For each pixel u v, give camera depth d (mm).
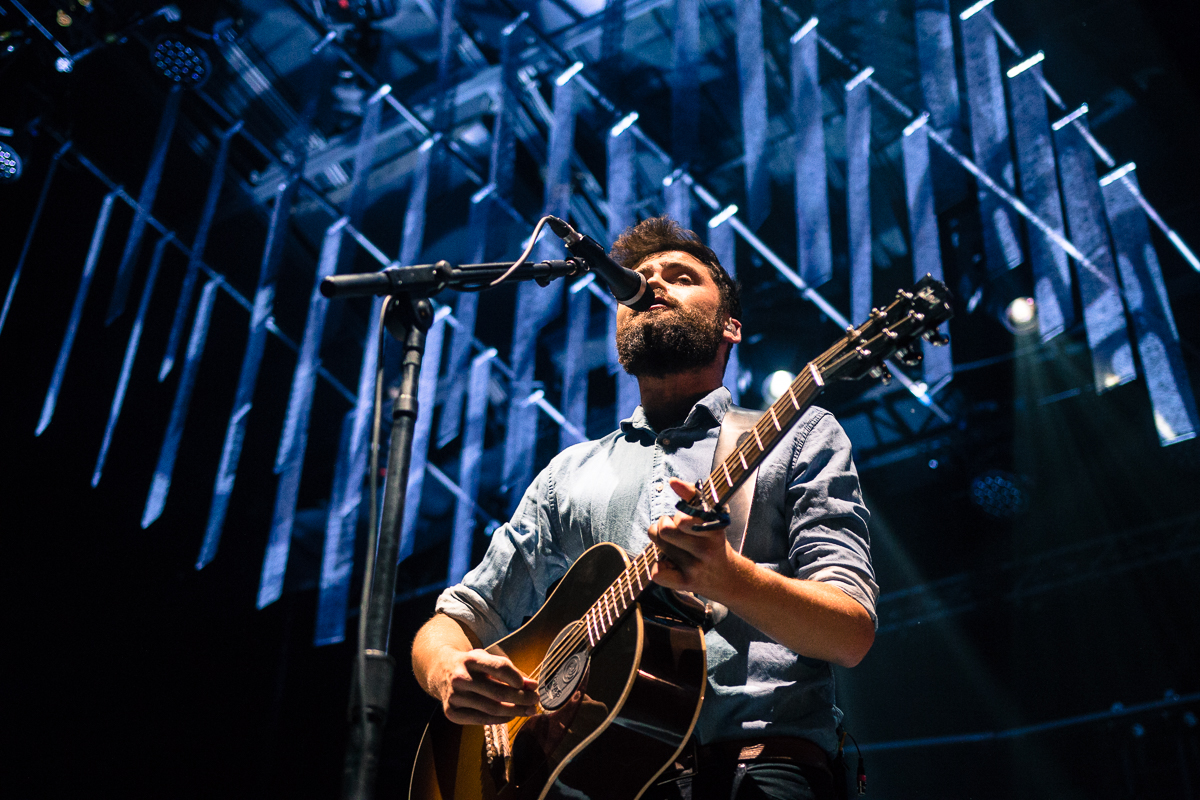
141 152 6609
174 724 7863
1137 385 6227
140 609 7977
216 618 8203
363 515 7691
